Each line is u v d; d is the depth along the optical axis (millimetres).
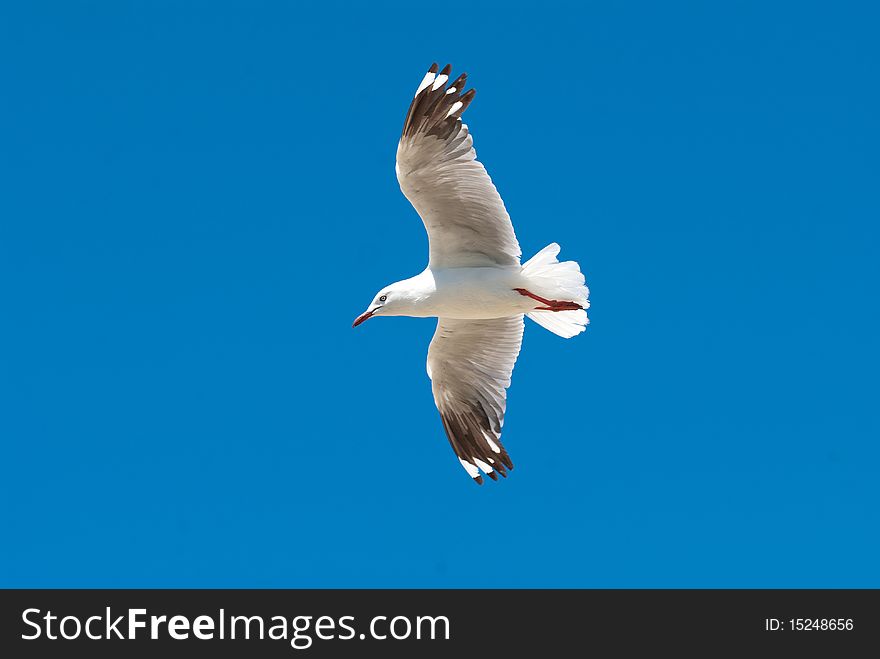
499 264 11625
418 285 11664
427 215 11406
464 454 13297
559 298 11422
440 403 13375
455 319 12602
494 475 13156
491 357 12953
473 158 10953
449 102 10766
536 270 11398
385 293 11773
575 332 12211
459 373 13117
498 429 13078
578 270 11344
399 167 10977
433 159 10938
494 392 13062
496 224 11391
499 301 11547
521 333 12891
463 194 11195
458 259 11695
